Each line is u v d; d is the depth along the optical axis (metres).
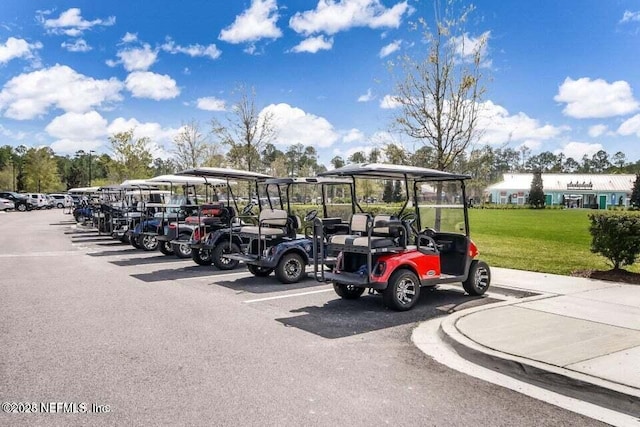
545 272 8.90
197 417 3.24
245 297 7.27
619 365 3.97
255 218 10.92
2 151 84.06
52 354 4.54
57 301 6.89
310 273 9.28
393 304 6.22
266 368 4.19
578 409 3.44
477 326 5.20
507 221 27.31
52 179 66.38
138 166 34.91
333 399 3.55
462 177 6.96
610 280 8.01
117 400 3.51
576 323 5.29
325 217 9.20
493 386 3.85
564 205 60.72
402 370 4.19
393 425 3.16
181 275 9.35
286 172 28.73
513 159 110.50
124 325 5.59
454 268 7.17
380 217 6.60
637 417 3.31
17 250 13.59
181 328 5.47
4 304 6.68
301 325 5.65
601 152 125.38
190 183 12.17
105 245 15.06
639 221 7.96
